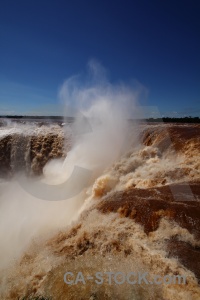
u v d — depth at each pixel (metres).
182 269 3.78
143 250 4.41
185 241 4.50
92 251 4.73
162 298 3.39
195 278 3.56
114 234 5.02
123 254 4.42
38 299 3.94
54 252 5.01
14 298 4.19
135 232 4.92
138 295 3.52
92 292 3.73
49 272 4.42
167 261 4.01
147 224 5.13
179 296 3.34
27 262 5.04
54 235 5.84
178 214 5.27
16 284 4.46
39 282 4.29
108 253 4.55
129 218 5.45
